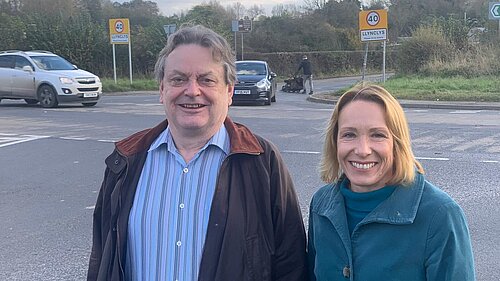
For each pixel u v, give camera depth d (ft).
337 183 8.16
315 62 148.66
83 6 159.74
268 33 153.48
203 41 8.41
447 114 52.70
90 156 33.06
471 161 29.66
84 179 27.32
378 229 7.45
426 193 7.44
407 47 102.06
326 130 8.34
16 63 65.57
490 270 15.88
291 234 8.42
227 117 8.79
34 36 107.04
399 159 7.64
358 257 7.53
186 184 8.20
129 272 8.29
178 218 8.05
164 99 8.47
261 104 66.90
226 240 7.84
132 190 8.41
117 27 96.78
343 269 7.69
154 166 8.47
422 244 7.21
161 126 8.85
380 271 7.33
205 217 7.99
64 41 107.86
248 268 7.93
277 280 8.44
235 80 8.78
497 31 98.22
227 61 8.52
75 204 22.99
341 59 154.30
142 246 8.16
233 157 8.27
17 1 146.72
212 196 8.08
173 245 7.99
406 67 102.06
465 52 96.78
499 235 18.43
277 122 47.11
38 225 20.36
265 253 8.09
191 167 8.29
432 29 101.91
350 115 7.79
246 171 8.24
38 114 56.08
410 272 7.26
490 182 25.12
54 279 15.81
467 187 24.35
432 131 40.73
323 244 7.98
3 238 19.04
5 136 41.14
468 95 64.59
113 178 8.63
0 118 52.95
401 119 7.77
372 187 7.72
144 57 116.06
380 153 7.60
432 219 7.21
